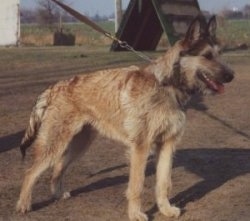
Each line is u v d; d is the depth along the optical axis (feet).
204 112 20.43
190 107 21.25
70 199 11.93
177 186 12.68
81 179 13.09
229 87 25.88
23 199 11.23
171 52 10.57
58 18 73.82
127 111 10.68
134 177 10.69
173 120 10.64
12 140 16.35
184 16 35.94
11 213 11.14
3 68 32.32
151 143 10.71
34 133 11.44
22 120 18.74
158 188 11.15
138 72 10.80
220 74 10.50
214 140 16.57
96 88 11.03
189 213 11.20
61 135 11.16
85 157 14.65
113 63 33.19
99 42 60.80
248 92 24.63
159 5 35.50
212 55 10.55
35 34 63.93
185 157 14.82
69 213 11.20
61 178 11.98
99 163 14.23
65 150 11.35
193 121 18.97
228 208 11.35
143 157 10.67
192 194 12.20
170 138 10.87
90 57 36.73
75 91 11.16
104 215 11.09
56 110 11.16
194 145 16.01
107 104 10.93
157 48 44.78
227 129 17.93
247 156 14.93
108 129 11.10
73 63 33.76
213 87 10.55
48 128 11.16
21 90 24.48
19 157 14.62
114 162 14.30
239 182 12.90
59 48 49.78
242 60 36.52
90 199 11.93
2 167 13.78
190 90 10.65
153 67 10.66
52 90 11.34
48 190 12.35
